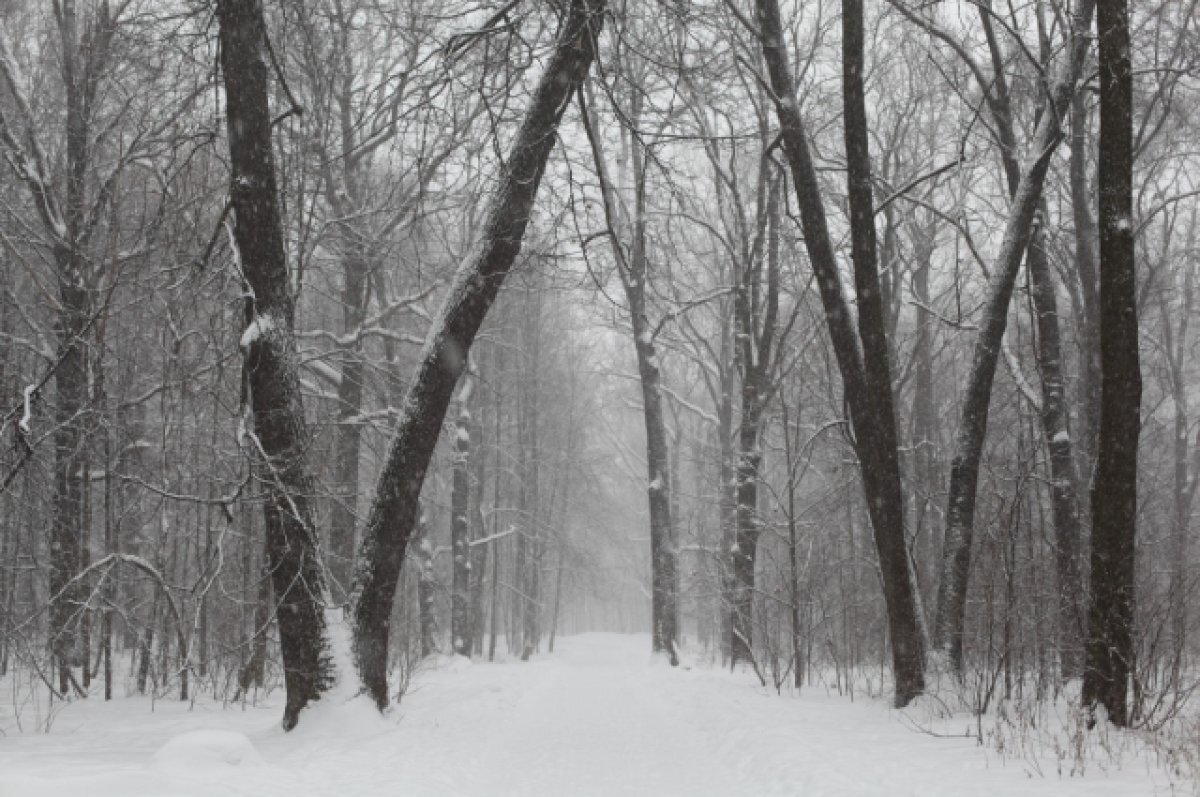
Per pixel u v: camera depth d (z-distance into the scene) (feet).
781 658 71.26
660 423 87.86
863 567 75.61
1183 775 25.30
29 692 51.31
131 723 40.09
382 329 69.26
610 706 54.75
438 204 62.18
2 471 46.14
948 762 28.81
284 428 36.52
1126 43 32.01
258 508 60.08
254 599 60.34
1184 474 99.25
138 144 50.70
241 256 36.45
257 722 40.16
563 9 39.14
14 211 55.57
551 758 36.42
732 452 101.14
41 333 55.16
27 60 65.16
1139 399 31.86
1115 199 31.86
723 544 97.66
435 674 69.87
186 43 44.73
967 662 47.83
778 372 83.82
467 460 96.07
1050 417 51.44
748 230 78.74
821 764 28.76
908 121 78.38
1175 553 59.36
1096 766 27.12
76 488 53.62
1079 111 57.62
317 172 53.01
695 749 38.45
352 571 39.22
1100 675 32.17
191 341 56.70
